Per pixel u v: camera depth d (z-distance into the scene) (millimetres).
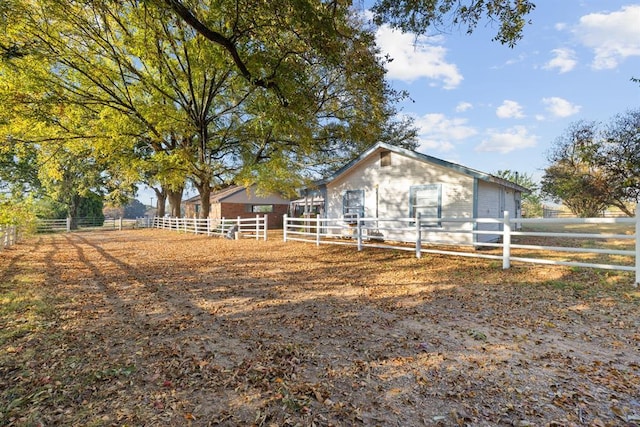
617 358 3648
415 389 3141
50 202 39219
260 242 16219
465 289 6730
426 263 9477
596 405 2809
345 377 3395
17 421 2676
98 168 31844
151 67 15953
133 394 3105
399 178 14227
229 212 31922
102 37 13711
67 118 14844
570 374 3332
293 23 7270
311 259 10945
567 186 23422
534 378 3275
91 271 9383
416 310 5555
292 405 2902
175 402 2973
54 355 3938
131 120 15289
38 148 16688
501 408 2803
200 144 18109
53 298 6453
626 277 6766
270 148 20062
